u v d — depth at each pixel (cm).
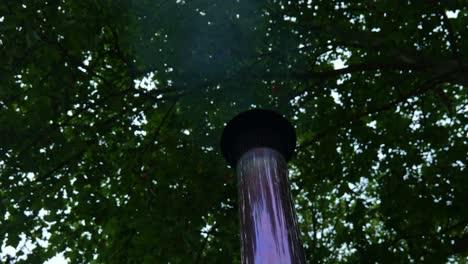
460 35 689
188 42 624
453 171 738
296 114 786
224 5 619
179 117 730
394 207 742
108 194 782
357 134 789
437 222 733
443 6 609
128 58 677
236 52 639
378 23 704
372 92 804
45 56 567
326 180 863
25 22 523
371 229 939
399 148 820
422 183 756
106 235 766
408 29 663
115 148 735
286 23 674
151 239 579
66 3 595
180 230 595
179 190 681
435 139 760
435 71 583
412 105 831
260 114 247
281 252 191
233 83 674
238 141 244
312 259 791
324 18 745
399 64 661
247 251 197
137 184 710
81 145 684
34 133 618
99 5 597
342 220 1013
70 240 746
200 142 698
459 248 679
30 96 632
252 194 217
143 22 627
